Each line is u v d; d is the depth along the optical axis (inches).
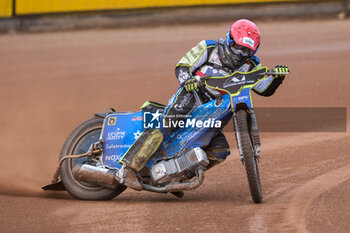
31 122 982.4
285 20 1974.7
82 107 1070.4
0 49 1648.6
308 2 2030.0
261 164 641.0
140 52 1558.8
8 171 695.7
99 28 1908.2
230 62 494.3
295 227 421.7
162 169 500.1
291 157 665.6
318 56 1444.4
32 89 1222.9
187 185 494.3
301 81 1187.9
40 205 501.7
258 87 515.8
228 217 449.7
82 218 453.4
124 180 501.7
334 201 486.9
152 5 1983.3
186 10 1994.3
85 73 1347.2
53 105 1096.2
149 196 544.7
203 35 1759.4
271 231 414.3
